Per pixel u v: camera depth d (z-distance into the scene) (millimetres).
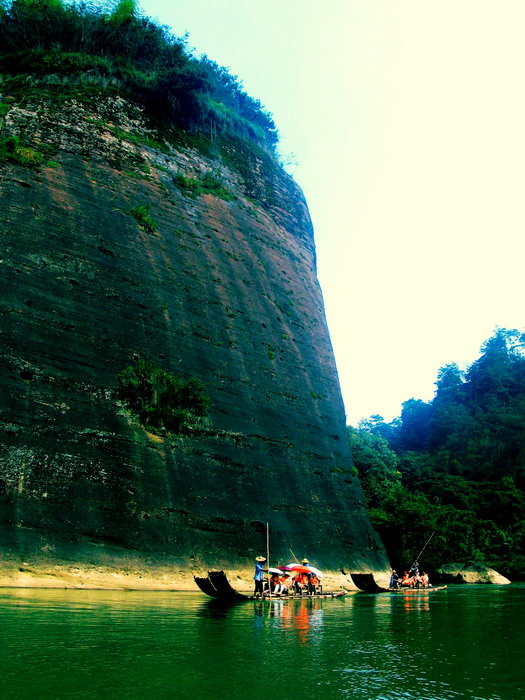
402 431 123125
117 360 27016
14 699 6828
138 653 9523
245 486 28812
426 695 7570
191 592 21266
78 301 27312
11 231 26984
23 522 20453
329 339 43531
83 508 22125
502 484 75688
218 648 10227
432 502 71438
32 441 22172
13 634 10750
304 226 48688
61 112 34938
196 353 31281
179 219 36469
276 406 34375
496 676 8711
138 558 22406
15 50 39969
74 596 17547
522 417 98250
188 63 42688
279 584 21641
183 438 27406
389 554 50688
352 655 10078
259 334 36531
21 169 29984
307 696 7379
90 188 32469
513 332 124812
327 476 35062
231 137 46969
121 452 24469
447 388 120812
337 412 39688
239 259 38875
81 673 8109
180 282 33312
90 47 41438
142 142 38125
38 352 24344
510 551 57031
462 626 14594
